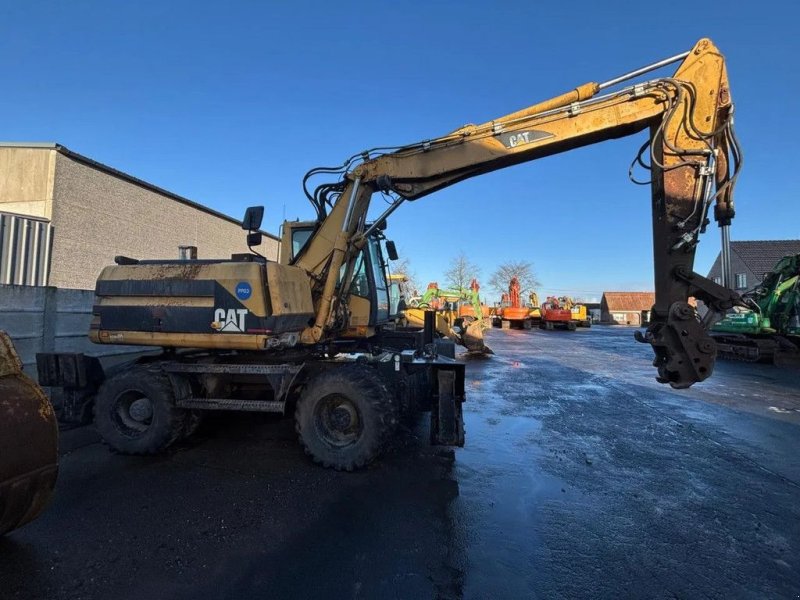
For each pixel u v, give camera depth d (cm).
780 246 3647
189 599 244
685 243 432
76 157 811
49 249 754
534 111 497
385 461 465
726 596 252
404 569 274
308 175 551
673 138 451
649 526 332
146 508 352
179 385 489
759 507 366
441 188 532
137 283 488
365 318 603
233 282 458
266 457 473
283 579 262
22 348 595
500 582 262
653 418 668
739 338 1502
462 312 1916
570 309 3666
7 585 254
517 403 771
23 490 278
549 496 383
